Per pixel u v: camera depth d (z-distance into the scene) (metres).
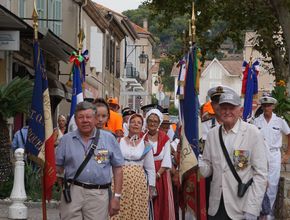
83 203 8.00
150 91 78.38
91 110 8.00
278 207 12.41
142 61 60.00
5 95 16.27
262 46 29.38
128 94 52.88
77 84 14.05
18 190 13.87
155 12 28.02
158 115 11.23
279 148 13.03
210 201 8.26
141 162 10.41
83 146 8.04
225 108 8.13
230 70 90.50
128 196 10.21
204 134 12.98
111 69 47.72
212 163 8.28
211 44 29.84
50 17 28.98
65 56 27.78
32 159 9.20
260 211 8.55
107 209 8.13
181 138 10.27
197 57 10.27
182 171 10.05
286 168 14.89
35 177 16.69
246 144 8.09
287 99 15.34
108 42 45.78
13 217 13.77
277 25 28.97
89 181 8.01
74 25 34.16
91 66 39.09
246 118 15.95
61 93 28.50
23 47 24.33
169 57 28.61
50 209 15.94
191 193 9.96
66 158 8.05
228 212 8.07
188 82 10.27
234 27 29.16
